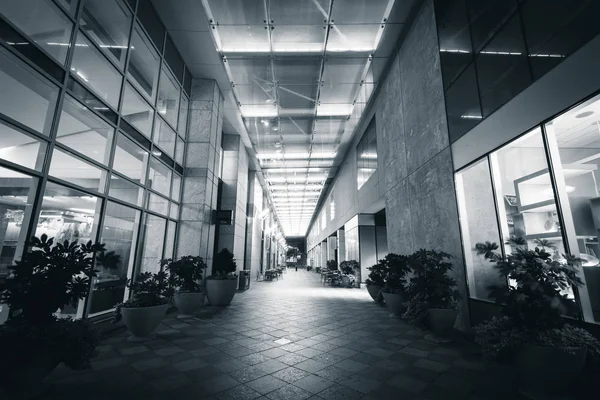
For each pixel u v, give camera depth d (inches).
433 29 316.5
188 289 331.3
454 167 275.4
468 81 255.8
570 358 122.8
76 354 131.8
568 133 258.1
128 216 381.7
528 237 265.9
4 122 158.2
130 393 133.7
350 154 762.8
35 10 199.3
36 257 135.9
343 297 495.5
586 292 153.8
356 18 354.6
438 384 146.9
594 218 251.9
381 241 681.6
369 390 139.9
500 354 140.6
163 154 359.9
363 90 499.2
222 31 370.0
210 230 442.9
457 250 270.4
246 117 572.1
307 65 431.5
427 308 231.0
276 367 169.6
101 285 334.0
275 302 431.8
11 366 117.5
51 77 188.5
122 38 283.1
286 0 325.4
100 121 248.5
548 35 173.2
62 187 202.5
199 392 135.9
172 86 394.3
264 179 1015.0
